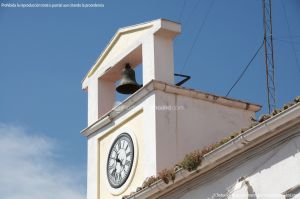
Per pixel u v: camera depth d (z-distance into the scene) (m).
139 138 21.72
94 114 23.83
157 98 21.42
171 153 21.08
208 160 18.09
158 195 19.56
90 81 24.42
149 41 22.14
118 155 22.38
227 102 22.36
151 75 21.81
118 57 23.30
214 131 21.91
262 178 17.12
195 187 18.73
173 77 21.98
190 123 21.62
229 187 17.88
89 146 23.66
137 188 20.23
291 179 16.55
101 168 23.05
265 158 17.17
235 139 17.48
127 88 23.03
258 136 17.12
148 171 20.95
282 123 16.69
